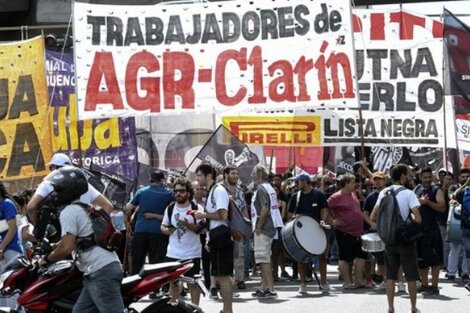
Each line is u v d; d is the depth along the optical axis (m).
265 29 18.98
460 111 22.45
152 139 24.84
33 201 11.42
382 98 23.03
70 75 20.91
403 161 26.92
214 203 13.66
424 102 22.83
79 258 9.66
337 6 18.77
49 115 20.06
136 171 20.92
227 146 20.72
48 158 19.41
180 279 10.35
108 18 19.00
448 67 22.75
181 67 19.06
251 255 22.39
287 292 18.41
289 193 21.31
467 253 17.20
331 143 23.67
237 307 16.17
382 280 18.55
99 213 9.67
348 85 18.80
